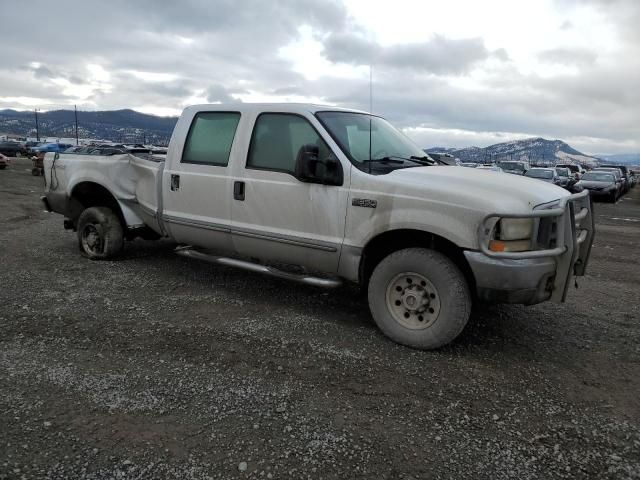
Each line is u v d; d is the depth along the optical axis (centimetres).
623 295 586
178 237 550
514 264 350
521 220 358
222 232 498
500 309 507
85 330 408
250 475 241
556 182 2538
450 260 378
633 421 300
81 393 310
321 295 530
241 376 339
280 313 468
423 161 478
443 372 357
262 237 467
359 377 344
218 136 503
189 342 391
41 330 404
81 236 659
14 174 2547
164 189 544
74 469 240
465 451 265
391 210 390
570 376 359
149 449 258
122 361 355
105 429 273
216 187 495
